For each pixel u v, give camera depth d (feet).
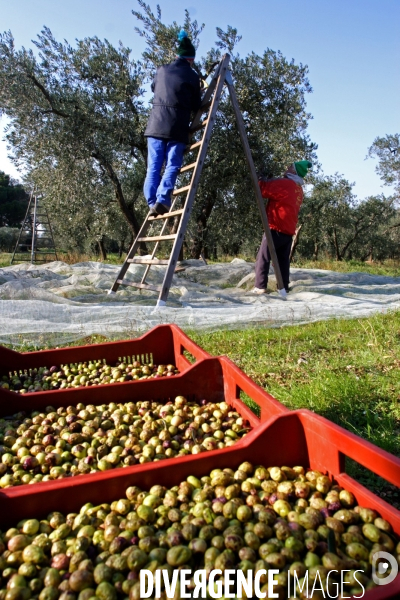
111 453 7.31
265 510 5.27
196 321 15.72
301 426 6.38
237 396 8.73
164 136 17.54
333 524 5.04
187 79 17.56
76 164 38.65
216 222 45.83
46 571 4.69
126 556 4.73
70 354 11.29
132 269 25.26
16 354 10.81
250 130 39.58
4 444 7.82
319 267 48.88
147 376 10.96
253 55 39.96
